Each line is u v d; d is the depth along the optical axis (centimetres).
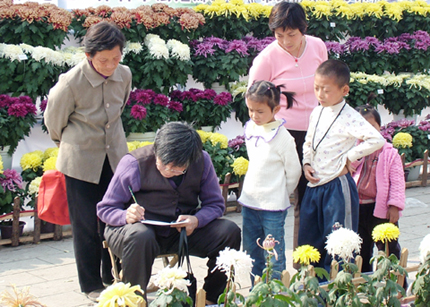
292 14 356
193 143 277
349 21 725
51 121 343
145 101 554
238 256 212
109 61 321
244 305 225
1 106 490
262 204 333
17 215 471
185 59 577
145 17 565
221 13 625
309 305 231
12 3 533
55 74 528
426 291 260
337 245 239
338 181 326
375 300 250
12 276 394
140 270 279
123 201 306
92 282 351
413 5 783
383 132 721
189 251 314
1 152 505
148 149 308
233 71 621
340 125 323
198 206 356
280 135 330
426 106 771
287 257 439
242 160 574
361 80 691
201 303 233
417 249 457
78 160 338
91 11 569
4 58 491
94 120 339
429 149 740
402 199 342
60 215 368
